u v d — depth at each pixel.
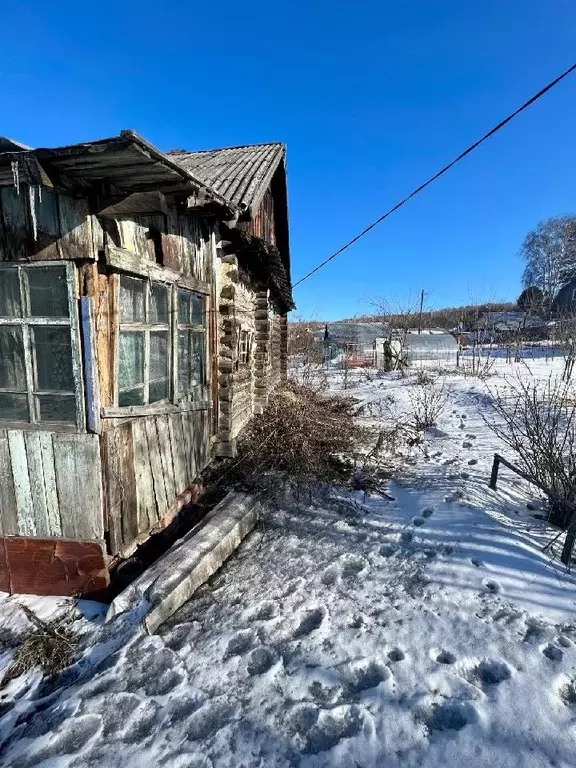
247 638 2.69
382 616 2.87
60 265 2.88
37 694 2.52
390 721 2.10
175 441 4.09
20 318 3.01
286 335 12.41
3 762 2.00
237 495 4.36
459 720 2.10
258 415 7.28
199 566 3.21
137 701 2.25
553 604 2.93
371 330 24.80
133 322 3.36
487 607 2.92
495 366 16.48
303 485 4.96
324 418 7.46
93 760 1.96
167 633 2.76
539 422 4.75
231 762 1.93
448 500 4.59
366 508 4.55
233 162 7.41
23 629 3.04
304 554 3.68
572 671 2.35
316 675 2.39
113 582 3.29
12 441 3.18
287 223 10.09
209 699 2.26
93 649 2.72
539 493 4.79
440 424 8.27
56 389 3.09
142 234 3.40
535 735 1.99
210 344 5.01
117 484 3.21
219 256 5.27
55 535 3.24
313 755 1.94
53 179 2.45
